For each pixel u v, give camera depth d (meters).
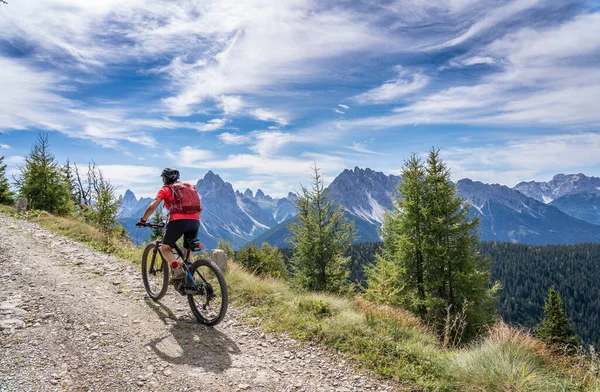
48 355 4.34
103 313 5.84
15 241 11.73
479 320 16.56
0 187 31.16
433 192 19.94
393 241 22.78
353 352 5.15
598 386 4.39
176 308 6.51
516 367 4.43
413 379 4.48
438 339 6.41
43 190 27.30
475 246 19.75
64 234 14.43
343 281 23.97
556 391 4.20
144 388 3.84
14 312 5.59
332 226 24.44
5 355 4.24
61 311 5.75
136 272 8.92
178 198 5.84
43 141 27.73
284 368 4.64
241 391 3.98
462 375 4.41
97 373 4.05
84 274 8.28
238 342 5.36
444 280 18.80
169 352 4.75
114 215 17.64
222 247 29.53
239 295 7.48
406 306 17.88
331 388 4.22
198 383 4.05
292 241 25.58
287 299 7.52
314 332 5.73
